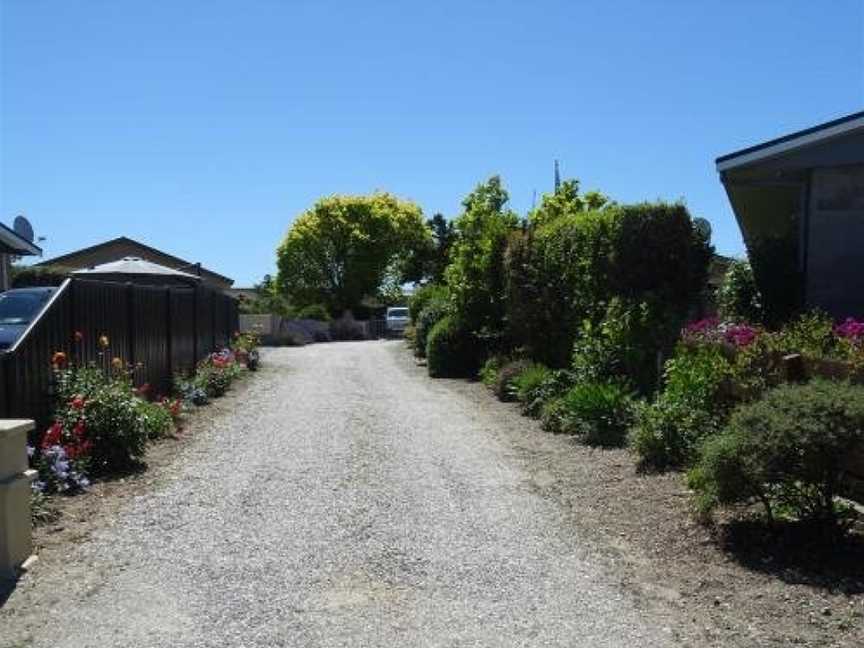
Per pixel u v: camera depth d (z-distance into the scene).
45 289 13.02
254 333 29.08
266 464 9.56
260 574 5.98
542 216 20.47
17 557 5.95
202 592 5.63
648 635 4.97
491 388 16.64
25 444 6.15
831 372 7.12
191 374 16.38
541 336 15.70
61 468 7.95
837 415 5.93
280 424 12.43
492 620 5.21
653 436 9.01
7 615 5.23
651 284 12.71
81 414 8.78
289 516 7.43
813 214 12.48
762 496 6.38
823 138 12.01
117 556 6.32
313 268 56.72
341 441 11.01
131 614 5.26
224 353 18.70
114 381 9.85
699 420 8.91
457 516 7.47
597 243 13.66
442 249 56.34
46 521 7.10
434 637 4.96
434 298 27.09
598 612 5.32
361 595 5.61
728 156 12.68
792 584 5.66
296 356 27.66
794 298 12.91
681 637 4.94
